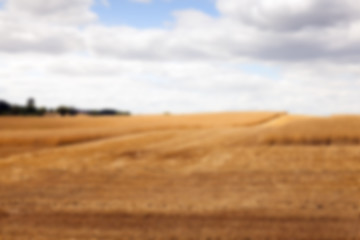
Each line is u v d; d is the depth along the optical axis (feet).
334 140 80.43
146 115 310.65
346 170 54.29
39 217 33.91
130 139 112.06
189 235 28.14
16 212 35.94
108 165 65.31
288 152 70.08
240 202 38.27
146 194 43.11
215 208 35.99
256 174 53.67
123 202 39.27
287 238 27.14
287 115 281.33
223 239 27.20
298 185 46.14
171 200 39.75
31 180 53.31
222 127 175.32
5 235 28.73
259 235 27.86
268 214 33.47
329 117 116.98
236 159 66.64
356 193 41.47
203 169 59.21
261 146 79.05
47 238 27.96
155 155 74.79
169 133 132.26
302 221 31.14
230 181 49.73
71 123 227.40
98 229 30.01
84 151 84.43
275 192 42.73
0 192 45.55
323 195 40.73
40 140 113.39
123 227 30.45
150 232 29.01
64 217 33.76
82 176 55.57
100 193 44.24
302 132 88.43
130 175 55.72
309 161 61.57
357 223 30.30
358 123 99.14
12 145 106.52
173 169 60.18
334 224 30.12
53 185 49.55
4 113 415.03
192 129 155.53
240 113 288.30
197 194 42.60
